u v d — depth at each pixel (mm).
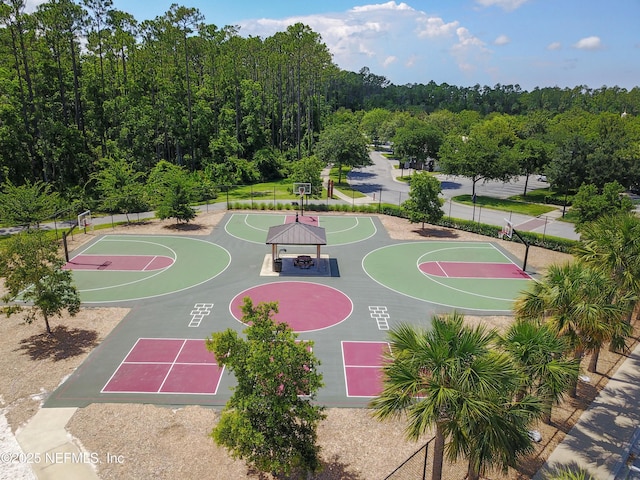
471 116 150250
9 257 26625
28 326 30375
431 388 13680
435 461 15531
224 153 86938
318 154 84875
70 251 45344
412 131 93688
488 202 72250
